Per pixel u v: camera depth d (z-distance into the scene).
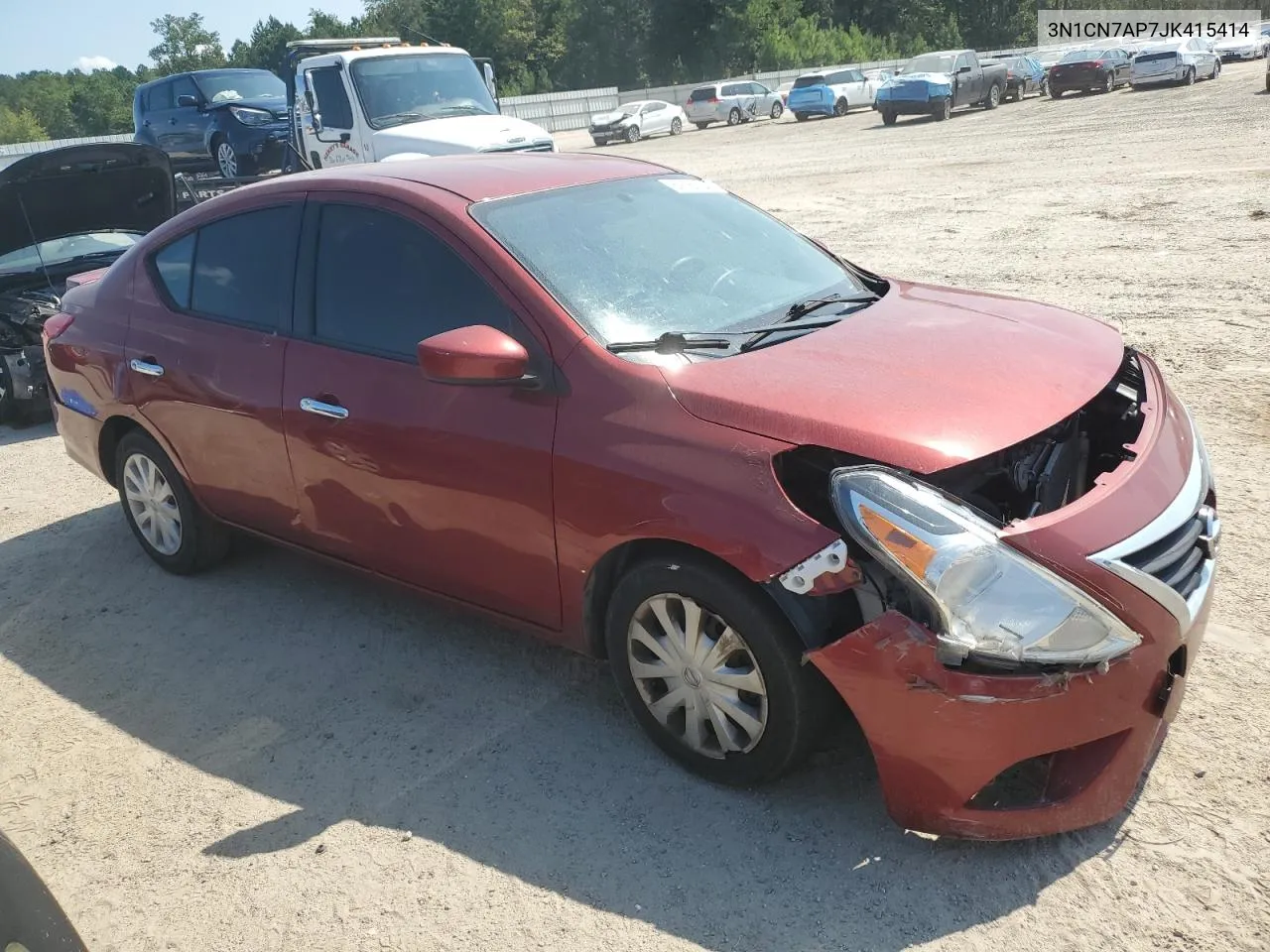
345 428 3.73
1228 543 4.34
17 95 99.69
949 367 3.07
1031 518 2.71
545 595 3.37
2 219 7.72
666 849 2.94
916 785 2.70
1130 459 2.90
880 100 29.89
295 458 3.98
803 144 27.39
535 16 70.94
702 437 2.90
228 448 4.28
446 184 3.79
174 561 4.95
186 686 4.05
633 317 3.37
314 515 4.05
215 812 3.29
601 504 3.05
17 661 4.37
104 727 3.83
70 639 4.52
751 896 2.74
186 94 17.08
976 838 2.72
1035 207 12.79
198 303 4.44
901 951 2.53
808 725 2.87
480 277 3.44
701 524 2.83
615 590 3.19
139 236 8.69
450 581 3.66
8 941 1.84
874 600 2.72
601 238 3.67
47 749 3.71
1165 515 2.74
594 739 3.47
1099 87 31.62
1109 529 2.63
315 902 2.87
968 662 2.58
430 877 2.93
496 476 3.31
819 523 2.71
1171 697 2.73
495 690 3.81
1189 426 3.27
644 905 2.75
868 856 2.84
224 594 4.78
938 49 70.38
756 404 2.90
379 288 3.73
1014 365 3.11
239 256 4.28
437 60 13.42
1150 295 8.28
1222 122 19.80
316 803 3.28
